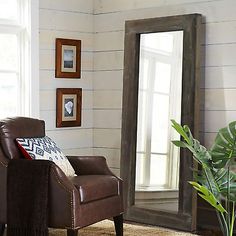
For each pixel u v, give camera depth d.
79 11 5.52
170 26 4.87
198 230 4.71
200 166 4.79
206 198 3.01
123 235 4.47
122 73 5.45
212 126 4.80
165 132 4.97
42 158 4.12
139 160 5.15
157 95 5.03
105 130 5.60
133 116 5.16
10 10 5.14
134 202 5.16
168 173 4.93
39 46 5.24
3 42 5.11
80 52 5.54
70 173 4.28
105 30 5.54
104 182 4.14
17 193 3.95
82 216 3.88
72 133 5.53
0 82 5.11
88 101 5.64
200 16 4.73
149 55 5.09
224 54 4.71
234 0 4.64
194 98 4.69
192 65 4.69
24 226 3.93
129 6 5.36
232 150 3.16
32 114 5.20
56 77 5.37
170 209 4.88
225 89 4.72
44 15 5.27
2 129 4.10
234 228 4.53
